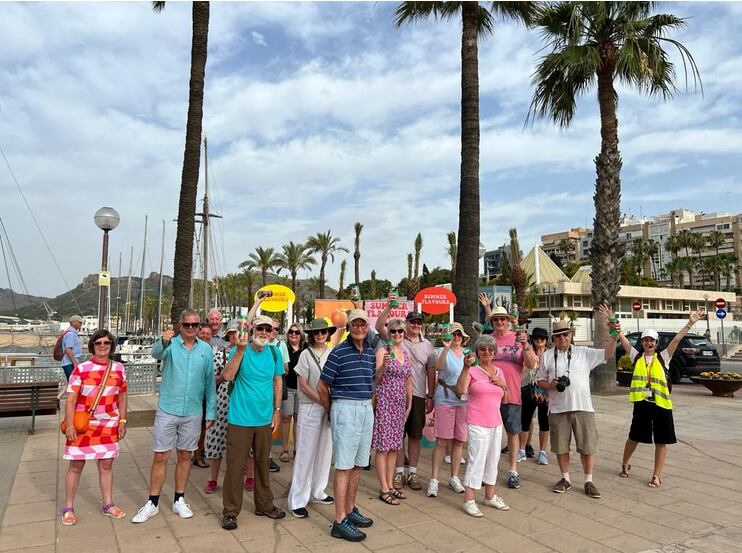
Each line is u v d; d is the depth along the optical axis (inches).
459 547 162.7
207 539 166.1
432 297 446.9
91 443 182.2
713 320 1929.1
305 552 157.3
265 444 186.1
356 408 175.0
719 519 190.1
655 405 232.5
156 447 182.5
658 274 4151.1
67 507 180.4
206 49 394.0
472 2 371.2
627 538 171.5
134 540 164.4
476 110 367.6
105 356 189.5
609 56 528.7
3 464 255.1
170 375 183.8
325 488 218.1
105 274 409.1
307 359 193.0
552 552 159.6
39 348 899.4
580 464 270.8
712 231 3752.5
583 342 1701.5
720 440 325.7
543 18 518.6
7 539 164.1
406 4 413.1
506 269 1754.4
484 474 200.8
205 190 1288.1
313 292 2539.4
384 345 203.0
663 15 508.7
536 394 262.7
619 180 549.6
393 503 204.1
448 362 217.9
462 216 361.4
